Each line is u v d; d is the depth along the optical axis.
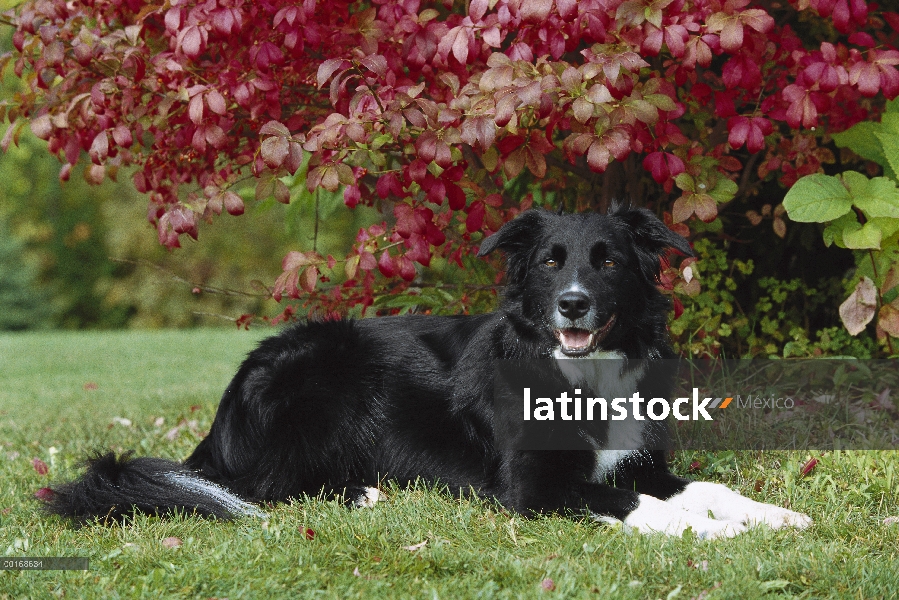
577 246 3.92
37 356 13.26
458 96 4.41
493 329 4.27
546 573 3.10
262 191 4.64
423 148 4.26
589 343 3.78
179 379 10.25
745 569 3.08
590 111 4.07
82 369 11.70
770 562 3.14
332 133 4.27
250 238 25.36
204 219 4.88
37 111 5.11
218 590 3.04
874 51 4.50
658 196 6.28
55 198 25.20
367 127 4.46
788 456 4.76
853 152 5.97
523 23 4.24
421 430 4.35
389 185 4.70
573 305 3.73
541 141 4.51
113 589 3.08
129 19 5.49
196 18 4.54
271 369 4.42
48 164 24.84
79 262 25.27
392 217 7.54
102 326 25.11
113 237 24.97
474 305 6.10
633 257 4.05
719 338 6.68
